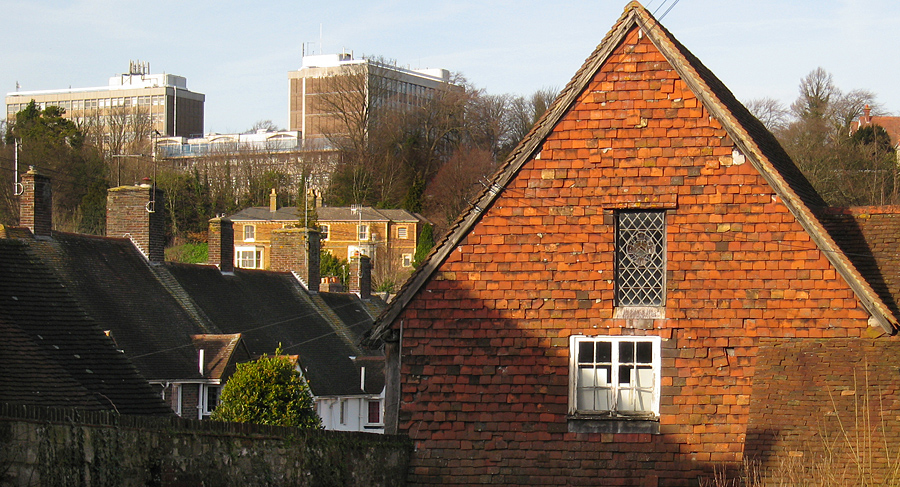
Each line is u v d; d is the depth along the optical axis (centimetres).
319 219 9375
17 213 6656
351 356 4078
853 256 1931
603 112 1731
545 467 1689
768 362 1650
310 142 11475
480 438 1706
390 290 7562
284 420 2858
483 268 1733
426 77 13850
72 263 3025
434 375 1723
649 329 1694
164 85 16600
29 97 17312
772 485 1455
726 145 1703
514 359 1714
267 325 3716
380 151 10275
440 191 9831
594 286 1712
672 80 1722
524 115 10325
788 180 1900
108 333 2756
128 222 3406
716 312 1686
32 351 1767
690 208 1703
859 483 1400
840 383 1591
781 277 1675
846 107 7125
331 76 10844
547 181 1736
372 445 1628
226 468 1362
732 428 1662
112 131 10875
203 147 11600
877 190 5644
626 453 1678
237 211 10056
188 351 3097
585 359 1711
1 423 1110
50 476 1151
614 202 1717
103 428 1211
